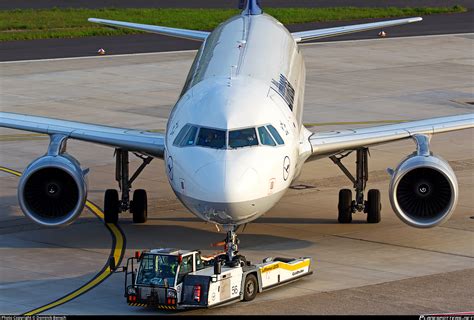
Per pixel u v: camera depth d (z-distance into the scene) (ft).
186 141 319.88
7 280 321.32
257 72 368.48
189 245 362.53
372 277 322.55
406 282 316.60
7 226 389.60
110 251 355.56
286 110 344.28
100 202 426.51
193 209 314.35
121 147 374.02
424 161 349.82
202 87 345.10
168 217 403.13
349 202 389.80
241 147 312.91
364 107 617.62
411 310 287.28
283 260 322.14
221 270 294.46
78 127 381.60
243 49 392.68
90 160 499.51
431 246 359.66
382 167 482.28
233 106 324.39
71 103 620.08
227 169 304.91
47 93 652.07
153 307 295.07
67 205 360.48
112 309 293.43
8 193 437.17
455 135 556.51
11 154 506.89
